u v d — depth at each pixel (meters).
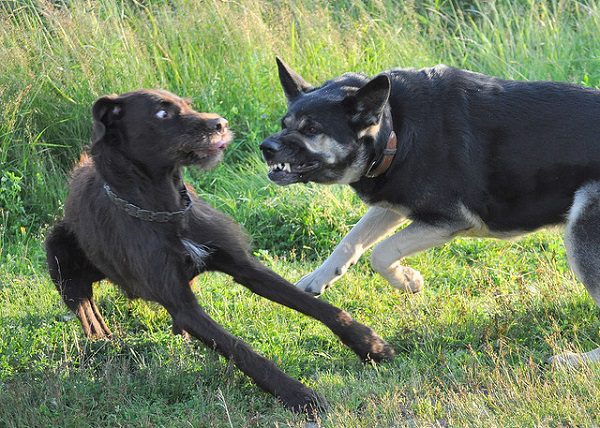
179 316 6.18
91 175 6.69
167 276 6.22
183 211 6.34
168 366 6.46
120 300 7.78
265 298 7.17
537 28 12.92
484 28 13.32
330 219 9.31
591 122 6.58
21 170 10.56
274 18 12.70
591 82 11.79
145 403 6.04
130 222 6.28
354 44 12.36
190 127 6.17
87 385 6.25
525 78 12.19
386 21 13.46
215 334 6.08
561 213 6.78
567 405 5.41
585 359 5.98
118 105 6.22
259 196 10.14
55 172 10.66
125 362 6.59
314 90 6.94
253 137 11.12
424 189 6.76
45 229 9.75
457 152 6.70
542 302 7.15
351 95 6.61
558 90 6.76
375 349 6.41
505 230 6.97
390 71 6.99
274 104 11.73
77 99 11.32
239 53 12.09
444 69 6.96
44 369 6.47
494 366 6.20
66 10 12.07
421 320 7.00
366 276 8.14
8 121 10.66
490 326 6.81
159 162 6.21
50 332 7.20
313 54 12.12
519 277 7.57
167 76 12.02
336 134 6.67
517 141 6.67
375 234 7.35
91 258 6.77
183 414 5.89
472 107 6.77
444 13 14.48
